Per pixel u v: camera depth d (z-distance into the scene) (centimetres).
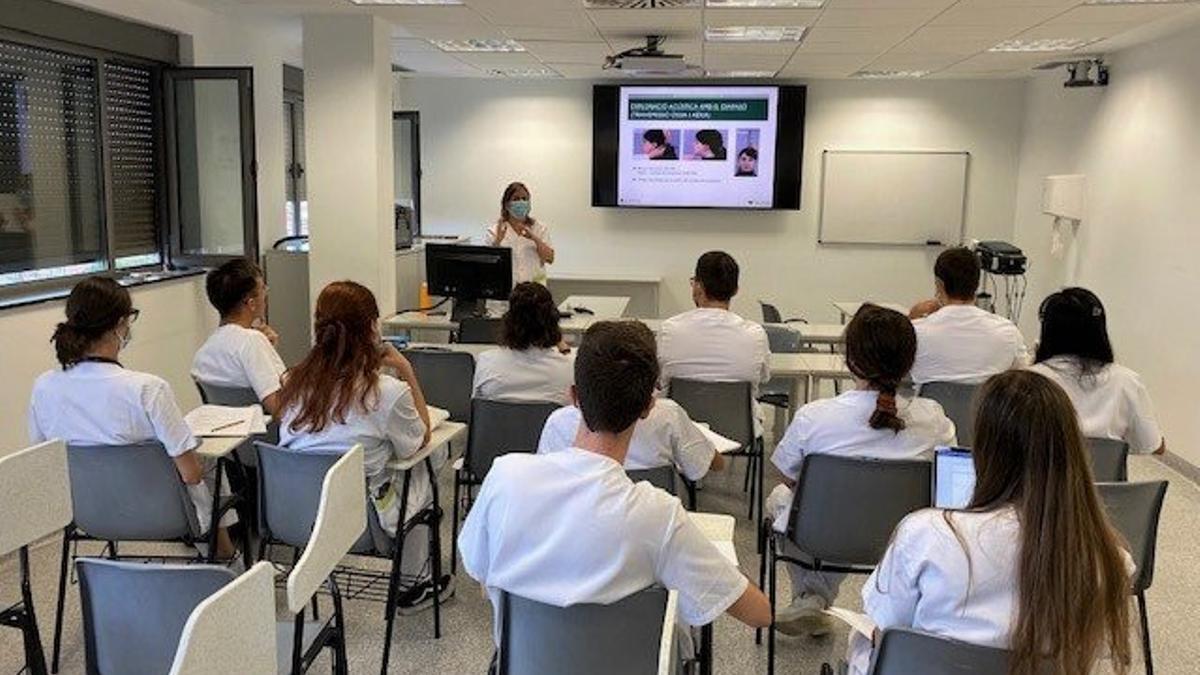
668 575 162
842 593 352
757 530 406
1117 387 292
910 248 906
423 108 934
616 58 649
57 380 272
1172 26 557
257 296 354
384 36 606
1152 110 614
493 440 337
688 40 649
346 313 284
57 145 487
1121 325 656
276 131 698
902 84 883
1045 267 818
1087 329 294
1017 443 145
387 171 622
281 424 290
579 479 158
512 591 163
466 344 513
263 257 648
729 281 383
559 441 247
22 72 457
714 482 482
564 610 164
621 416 159
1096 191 709
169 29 552
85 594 182
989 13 524
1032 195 851
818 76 862
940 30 588
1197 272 541
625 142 894
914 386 381
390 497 290
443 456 356
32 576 353
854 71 818
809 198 907
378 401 282
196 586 176
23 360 412
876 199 900
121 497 277
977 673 149
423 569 342
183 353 554
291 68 750
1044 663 142
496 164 936
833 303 853
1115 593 142
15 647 302
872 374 260
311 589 197
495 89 923
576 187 929
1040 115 833
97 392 269
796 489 268
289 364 649
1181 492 498
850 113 891
